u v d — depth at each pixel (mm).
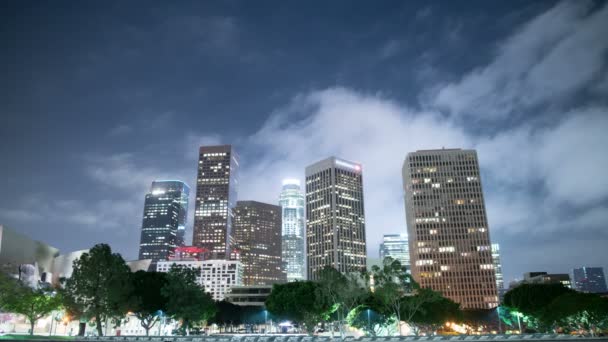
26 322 154625
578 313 122250
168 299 137625
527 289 147875
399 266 124938
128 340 105312
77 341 100125
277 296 155250
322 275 129750
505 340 103812
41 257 195625
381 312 148375
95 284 114875
